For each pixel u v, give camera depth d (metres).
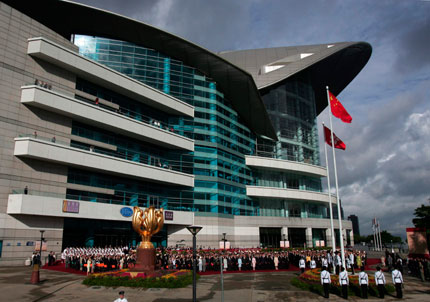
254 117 72.19
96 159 44.38
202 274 31.53
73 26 52.28
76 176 44.00
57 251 39.53
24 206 36.12
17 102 38.66
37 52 40.03
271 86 82.50
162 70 59.12
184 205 56.97
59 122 42.66
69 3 46.38
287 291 21.66
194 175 58.62
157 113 57.66
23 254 36.50
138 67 56.69
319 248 65.94
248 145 74.25
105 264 30.67
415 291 21.94
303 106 87.44
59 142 42.16
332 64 86.19
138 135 51.00
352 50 82.69
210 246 57.09
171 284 22.33
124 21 51.38
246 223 65.12
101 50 54.81
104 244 46.34
